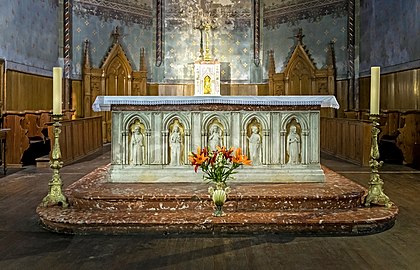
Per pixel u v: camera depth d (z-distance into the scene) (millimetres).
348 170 8258
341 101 12844
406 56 10273
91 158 9875
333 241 4188
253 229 4410
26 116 9109
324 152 11094
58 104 5020
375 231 4477
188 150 5680
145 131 5691
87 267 3521
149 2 14016
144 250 3926
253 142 5691
